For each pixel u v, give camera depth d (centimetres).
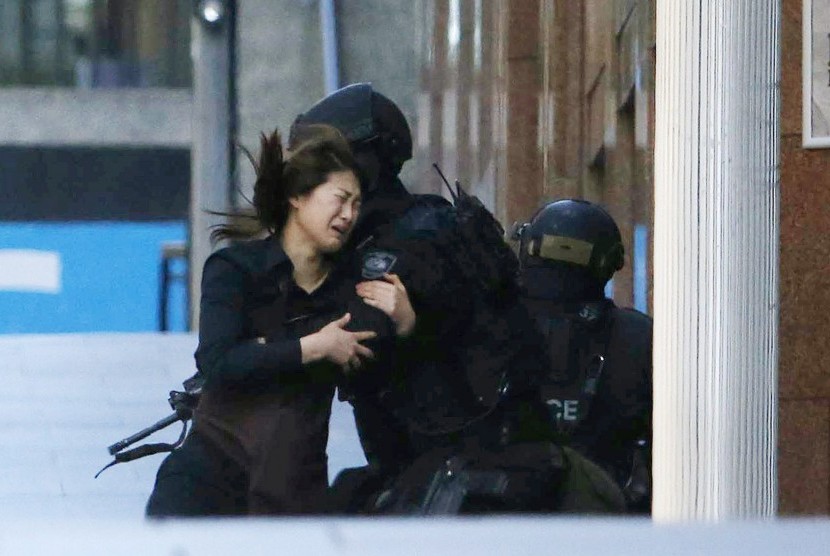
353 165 1938
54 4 13850
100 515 3050
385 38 9738
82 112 13312
